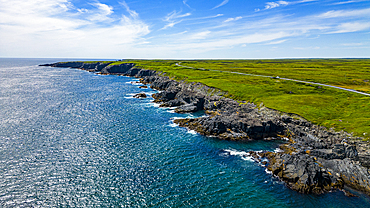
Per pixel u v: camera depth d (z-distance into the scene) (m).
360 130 49.31
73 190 34.81
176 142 54.12
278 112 66.31
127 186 36.00
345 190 35.75
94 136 56.66
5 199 32.41
